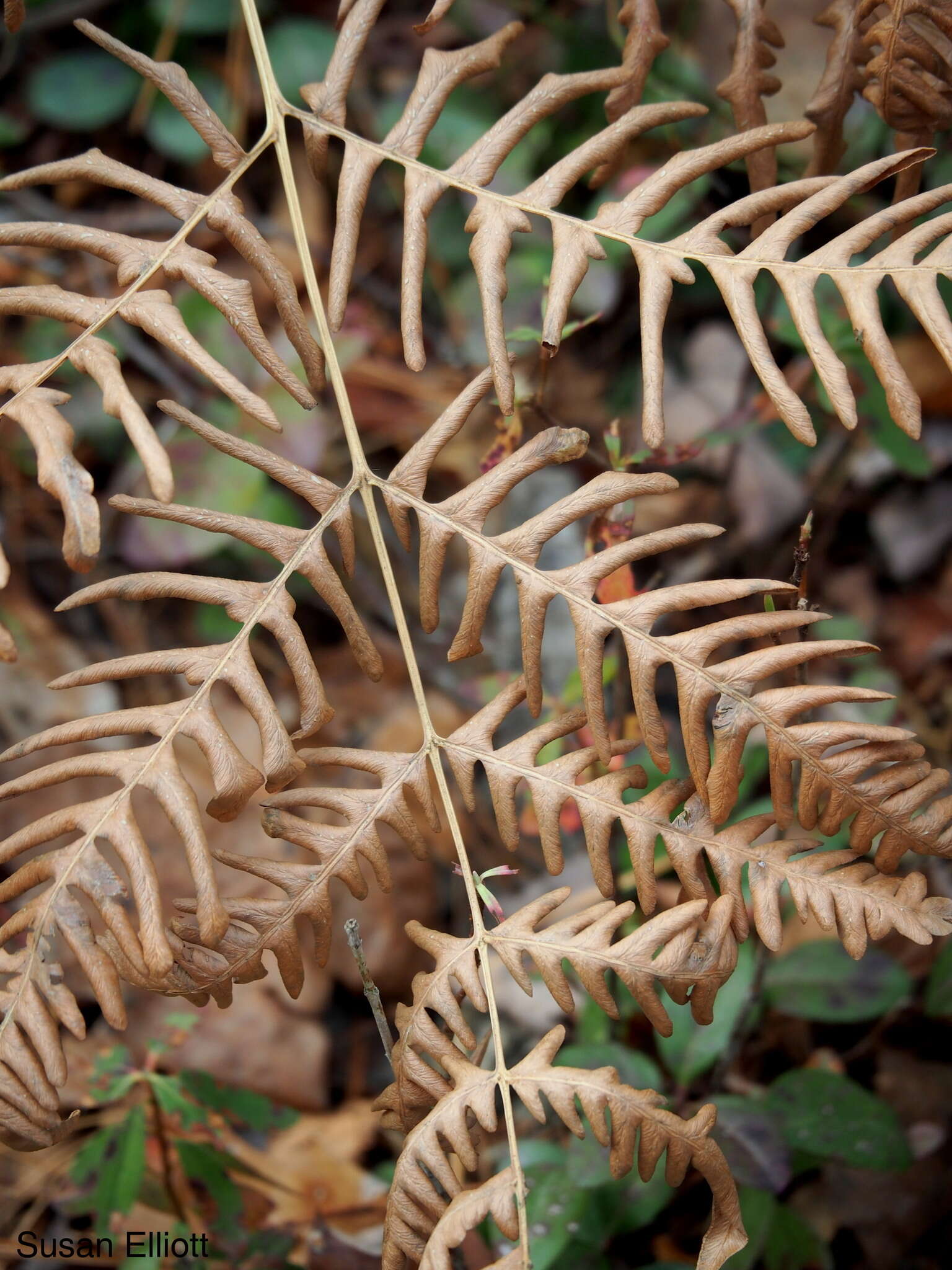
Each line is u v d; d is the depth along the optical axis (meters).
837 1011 0.67
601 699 0.52
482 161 0.53
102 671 0.51
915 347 0.90
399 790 0.52
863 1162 0.64
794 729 0.51
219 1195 0.65
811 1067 0.72
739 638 0.51
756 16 0.55
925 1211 0.69
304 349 0.53
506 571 0.91
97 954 0.50
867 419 0.73
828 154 0.56
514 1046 0.73
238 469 0.84
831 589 0.92
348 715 0.86
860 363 0.70
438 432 0.53
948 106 0.54
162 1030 0.72
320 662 0.89
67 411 0.87
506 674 0.74
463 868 0.52
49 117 0.94
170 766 0.50
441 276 0.96
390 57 1.01
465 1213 0.50
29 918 0.50
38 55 0.96
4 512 0.86
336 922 0.75
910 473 0.73
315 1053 0.73
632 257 0.88
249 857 0.52
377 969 0.75
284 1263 0.65
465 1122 0.51
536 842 0.80
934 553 0.91
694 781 0.51
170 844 0.77
